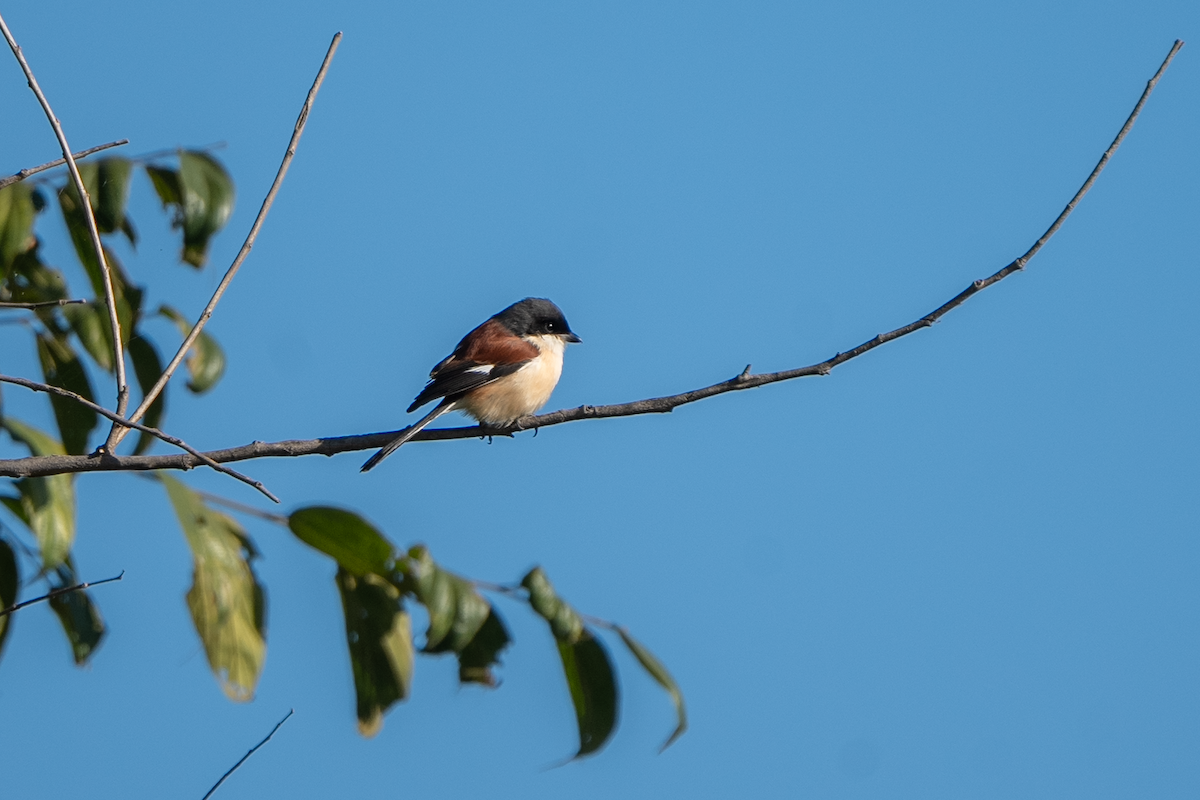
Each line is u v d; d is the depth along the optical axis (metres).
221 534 10.65
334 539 10.62
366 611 10.95
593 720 10.84
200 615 10.30
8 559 10.65
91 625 10.80
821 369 9.51
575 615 10.61
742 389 9.78
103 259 9.09
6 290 11.59
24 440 10.20
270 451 10.11
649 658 10.83
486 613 10.43
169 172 11.41
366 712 10.83
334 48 9.55
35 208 11.20
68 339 11.72
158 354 11.70
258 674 10.54
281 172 9.41
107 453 9.19
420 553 10.42
